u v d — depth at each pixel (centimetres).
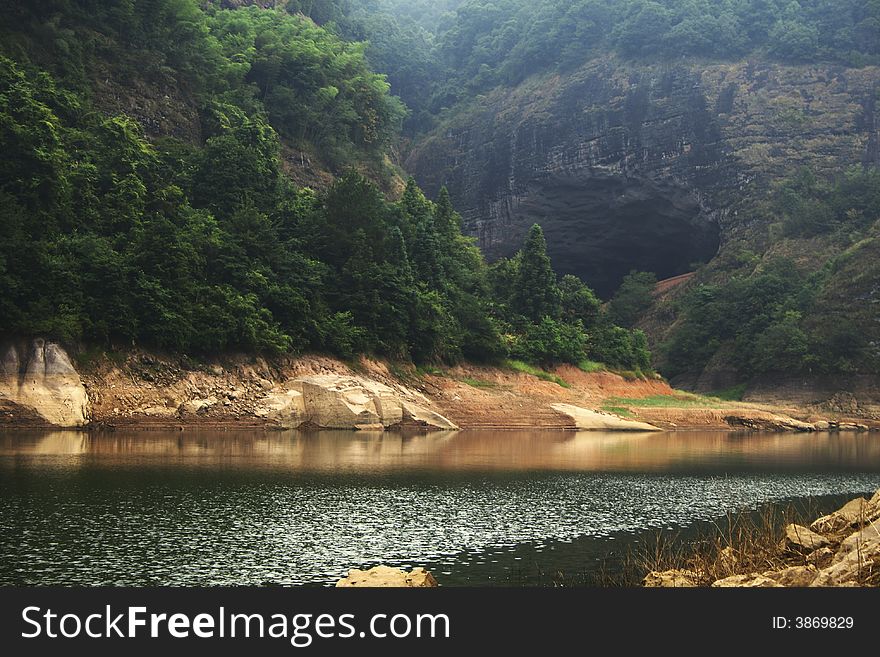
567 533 2138
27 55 6481
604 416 6619
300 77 9600
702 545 1984
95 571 1596
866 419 9394
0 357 4106
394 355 6181
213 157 6381
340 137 9912
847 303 10550
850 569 1366
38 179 4831
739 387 10931
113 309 4547
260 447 3778
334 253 6328
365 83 10638
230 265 5356
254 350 5141
